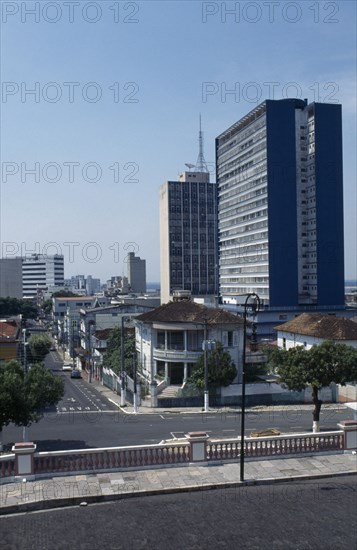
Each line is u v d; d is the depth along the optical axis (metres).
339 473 24.83
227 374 52.44
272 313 108.06
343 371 37.25
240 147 125.50
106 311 111.56
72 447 35.44
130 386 59.44
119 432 40.44
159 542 18.55
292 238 111.31
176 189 179.75
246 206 122.19
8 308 157.12
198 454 25.50
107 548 18.12
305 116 112.81
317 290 109.25
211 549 18.06
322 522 20.06
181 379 58.47
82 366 95.38
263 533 19.19
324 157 109.06
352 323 58.78
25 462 23.53
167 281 179.38
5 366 35.59
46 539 18.78
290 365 38.47
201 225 181.12
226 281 135.25
